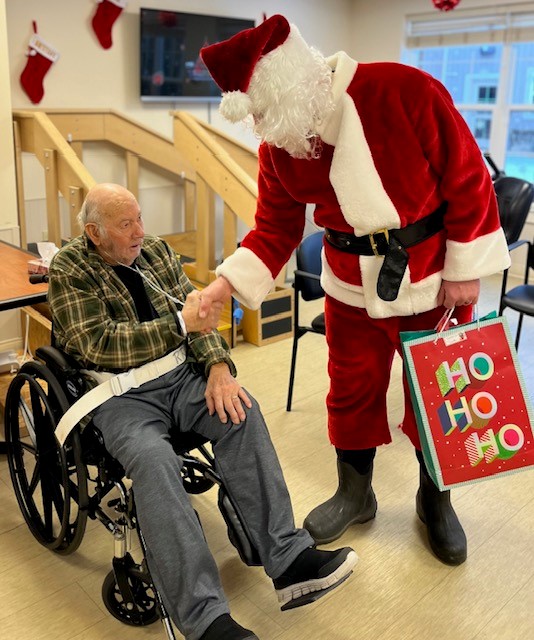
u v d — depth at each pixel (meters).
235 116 1.47
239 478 1.75
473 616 1.77
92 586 1.88
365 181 1.59
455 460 1.70
